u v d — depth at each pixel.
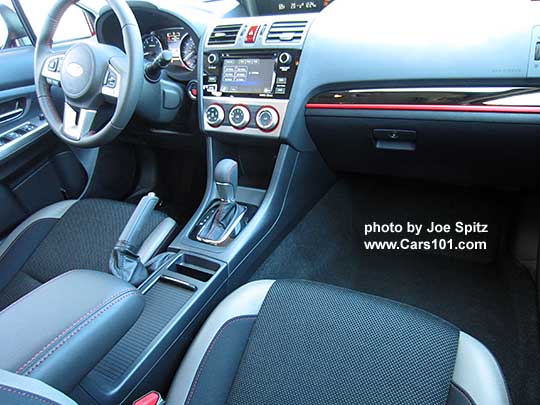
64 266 1.27
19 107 1.73
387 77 1.20
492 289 1.56
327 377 0.79
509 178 1.34
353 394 0.76
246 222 1.33
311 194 1.56
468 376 0.76
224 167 1.27
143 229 1.36
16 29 1.82
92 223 1.37
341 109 1.29
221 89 1.39
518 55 1.04
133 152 2.01
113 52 1.33
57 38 1.90
